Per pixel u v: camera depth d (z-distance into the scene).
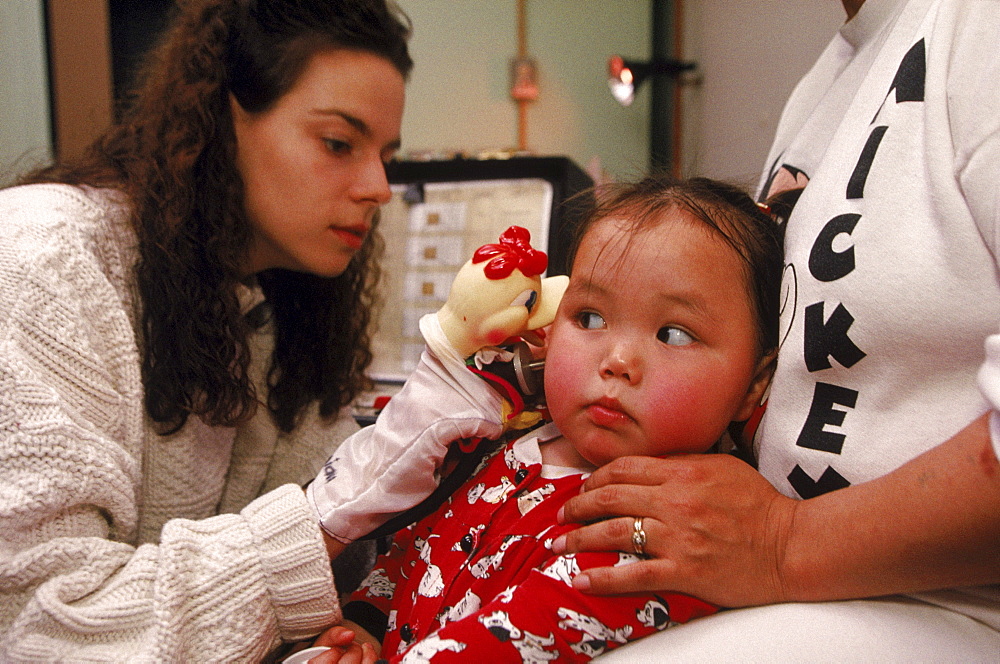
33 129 1.64
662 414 0.56
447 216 1.57
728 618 0.52
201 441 0.79
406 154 1.83
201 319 0.74
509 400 0.66
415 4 2.41
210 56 0.73
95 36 1.63
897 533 0.46
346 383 1.02
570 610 0.52
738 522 0.52
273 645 0.63
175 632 0.55
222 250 0.75
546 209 1.48
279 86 0.71
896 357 0.50
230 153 0.75
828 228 0.56
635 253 0.58
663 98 2.48
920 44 0.54
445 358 0.64
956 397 0.48
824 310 0.54
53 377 0.60
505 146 2.51
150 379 0.73
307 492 0.67
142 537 0.75
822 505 0.51
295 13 0.71
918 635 0.49
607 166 2.56
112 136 0.84
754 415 0.64
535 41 2.50
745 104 2.05
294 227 0.76
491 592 0.60
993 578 0.46
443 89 2.45
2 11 1.60
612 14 2.54
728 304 0.58
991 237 0.45
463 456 0.67
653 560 0.52
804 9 1.72
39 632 0.54
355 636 0.69
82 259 0.66
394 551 0.78
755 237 0.63
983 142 0.46
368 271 1.06
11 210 0.66
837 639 0.48
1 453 0.55
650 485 0.54
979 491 0.43
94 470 0.59
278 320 0.95
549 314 0.65
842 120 0.66
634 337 0.57
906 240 0.50
